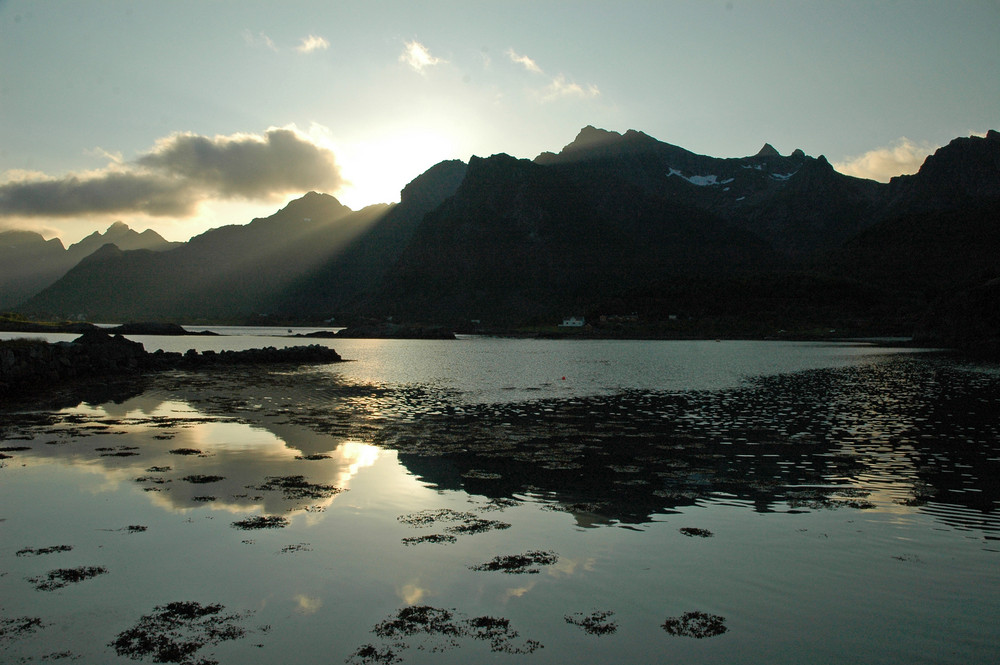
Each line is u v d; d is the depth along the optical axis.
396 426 29.17
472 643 9.62
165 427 28.45
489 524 15.03
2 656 9.12
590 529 14.73
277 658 9.16
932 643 9.64
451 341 180.75
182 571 12.18
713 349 125.12
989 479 19.39
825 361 80.88
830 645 9.58
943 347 121.62
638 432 27.70
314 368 68.31
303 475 19.59
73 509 15.91
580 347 138.00
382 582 11.75
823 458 22.45
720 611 10.66
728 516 15.74
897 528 14.83
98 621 10.22
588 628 10.07
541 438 26.27
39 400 38.34
